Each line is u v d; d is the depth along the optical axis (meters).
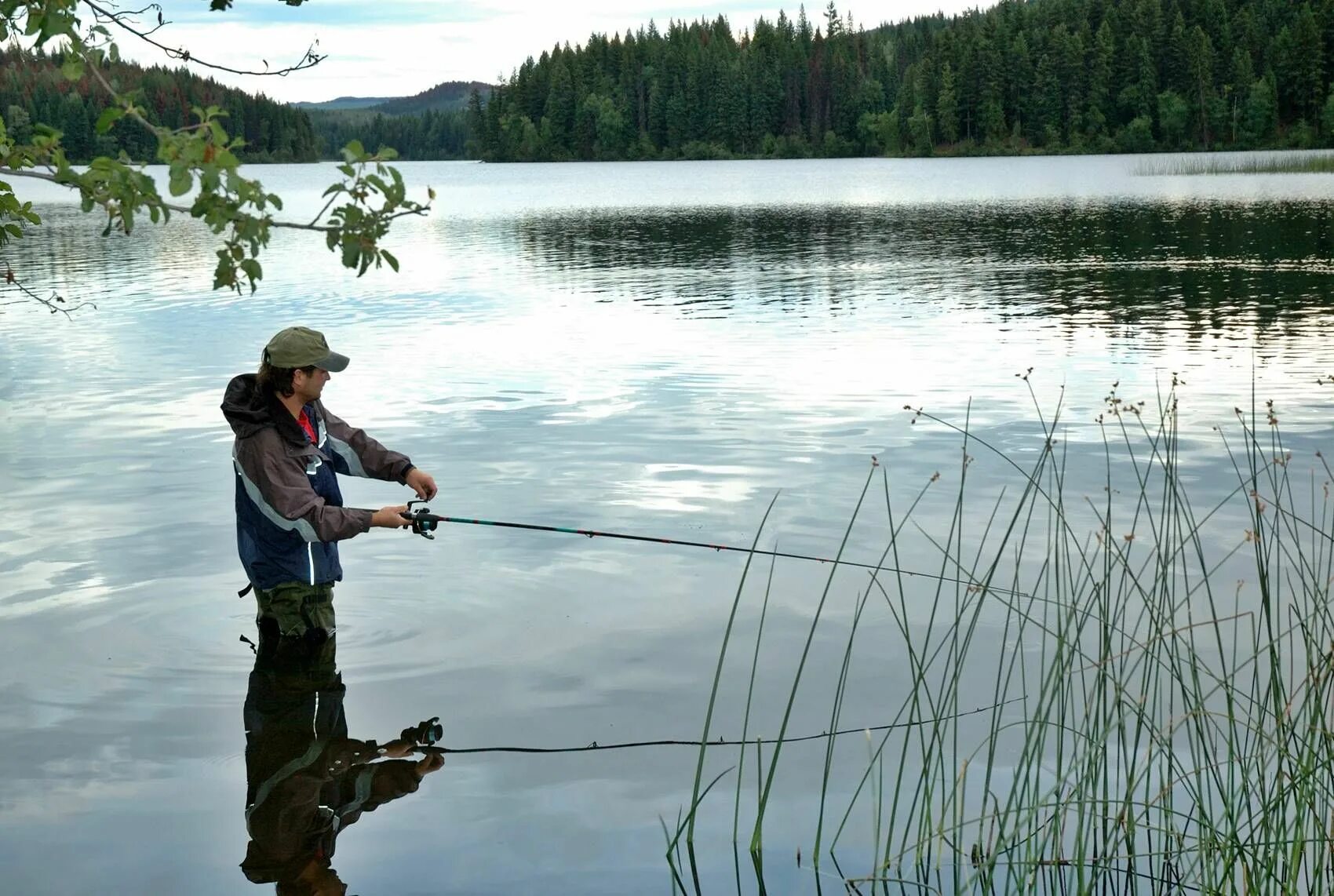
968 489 7.22
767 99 139.88
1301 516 6.48
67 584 5.81
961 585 5.60
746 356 12.40
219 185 3.10
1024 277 19.50
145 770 3.98
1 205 4.82
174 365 12.33
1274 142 112.50
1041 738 3.45
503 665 4.82
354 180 3.20
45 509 7.08
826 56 140.88
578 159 147.88
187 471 7.99
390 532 6.62
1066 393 10.13
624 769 3.95
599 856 3.42
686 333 14.12
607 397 10.39
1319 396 9.69
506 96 155.38
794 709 4.38
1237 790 3.73
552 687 4.61
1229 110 116.12
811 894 3.21
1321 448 8.01
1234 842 3.17
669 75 143.00
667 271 21.80
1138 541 6.15
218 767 4.00
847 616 5.29
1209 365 11.28
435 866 3.38
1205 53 116.56
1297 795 3.34
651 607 5.45
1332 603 5.16
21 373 11.86
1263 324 13.84
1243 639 4.86
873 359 12.05
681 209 44.59
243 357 12.77
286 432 5.16
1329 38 111.94
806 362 11.95
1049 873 3.33
